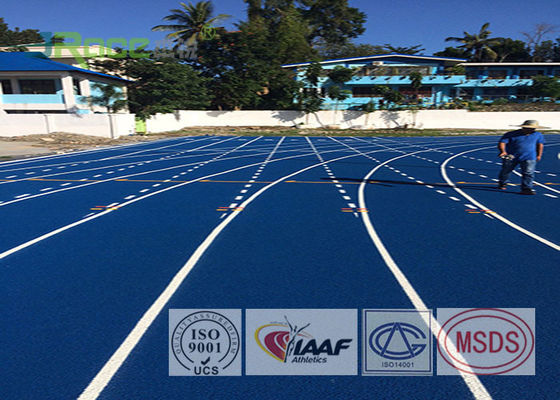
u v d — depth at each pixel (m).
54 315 3.50
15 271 4.50
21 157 16.08
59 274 4.41
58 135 24.20
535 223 6.50
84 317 3.47
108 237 5.77
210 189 9.57
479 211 7.34
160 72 33.41
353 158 16.69
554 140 27.73
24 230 6.14
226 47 39.22
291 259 4.84
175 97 34.88
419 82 37.53
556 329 3.26
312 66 37.09
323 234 5.88
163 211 7.34
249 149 20.77
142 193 9.05
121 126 26.53
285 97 39.12
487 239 5.64
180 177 11.41
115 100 30.84
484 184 10.34
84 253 5.09
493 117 38.53
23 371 2.73
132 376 2.71
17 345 3.04
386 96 37.94
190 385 2.63
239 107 39.88
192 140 27.12
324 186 10.00
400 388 2.62
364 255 4.98
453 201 8.22
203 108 38.59
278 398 2.51
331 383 2.67
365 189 9.60
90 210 7.43
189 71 35.84
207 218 6.83
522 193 8.95
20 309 3.61
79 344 3.06
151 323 3.37
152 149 20.36
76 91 30.34
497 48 55.00
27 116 24.67
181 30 40.31
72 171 12.57
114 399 2.48
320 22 55.06
